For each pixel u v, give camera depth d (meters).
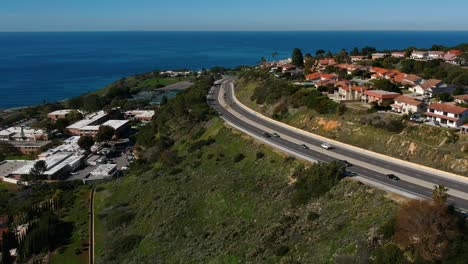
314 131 97.56
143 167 107.06
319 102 104.06
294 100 113.56
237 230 62.72
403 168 70.25
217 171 84.75
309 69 171.00
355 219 51.25
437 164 70.06
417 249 40.75
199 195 78.00
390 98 102.12
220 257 57.00
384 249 41.50
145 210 80.94
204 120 121.81
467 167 66.06
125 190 96.00
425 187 60.19
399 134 81.00
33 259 72.50
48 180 114.06
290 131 100.00
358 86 118.94
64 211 89.75
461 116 82.44
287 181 70.62
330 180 63.28
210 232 65.81
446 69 142.62
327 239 49.12
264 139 91.81
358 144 84.81
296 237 52.88
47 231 76.25
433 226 41.12
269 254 52.03
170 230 70.25
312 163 73.00
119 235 75.38
